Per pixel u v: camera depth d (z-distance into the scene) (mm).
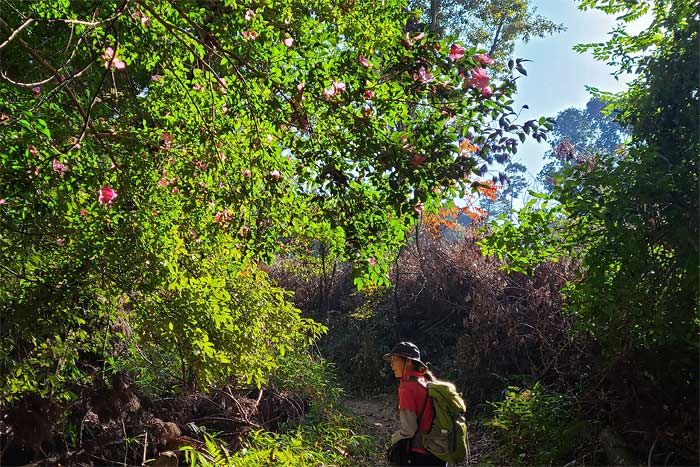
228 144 5352
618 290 6023
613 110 7172
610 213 5840
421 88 4691
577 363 7805
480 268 11680
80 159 4961
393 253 5578
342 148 4914
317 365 9461
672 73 6109
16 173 4398
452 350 11625
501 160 4707
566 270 9109
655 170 5809
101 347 6496
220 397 7715
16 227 5008
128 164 5164
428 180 4734
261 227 5461
